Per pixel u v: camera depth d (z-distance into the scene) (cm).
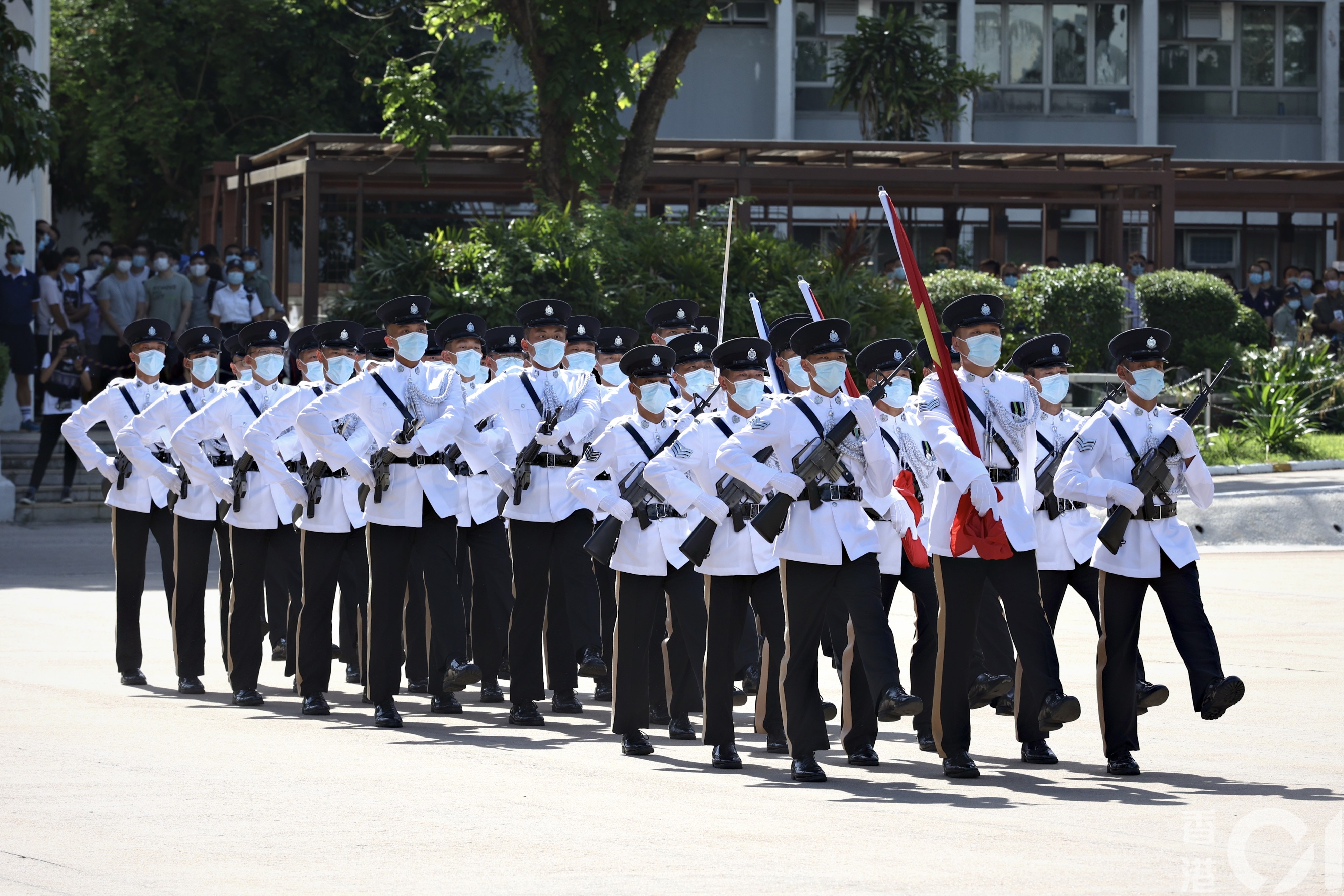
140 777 2009
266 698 2786
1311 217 10200
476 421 2634
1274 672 2816
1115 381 6625
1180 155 10975
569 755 2238
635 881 1502
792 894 1450
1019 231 9719
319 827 1733
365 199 8319
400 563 2520
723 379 2238
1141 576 2122
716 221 6706
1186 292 7250
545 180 6800
